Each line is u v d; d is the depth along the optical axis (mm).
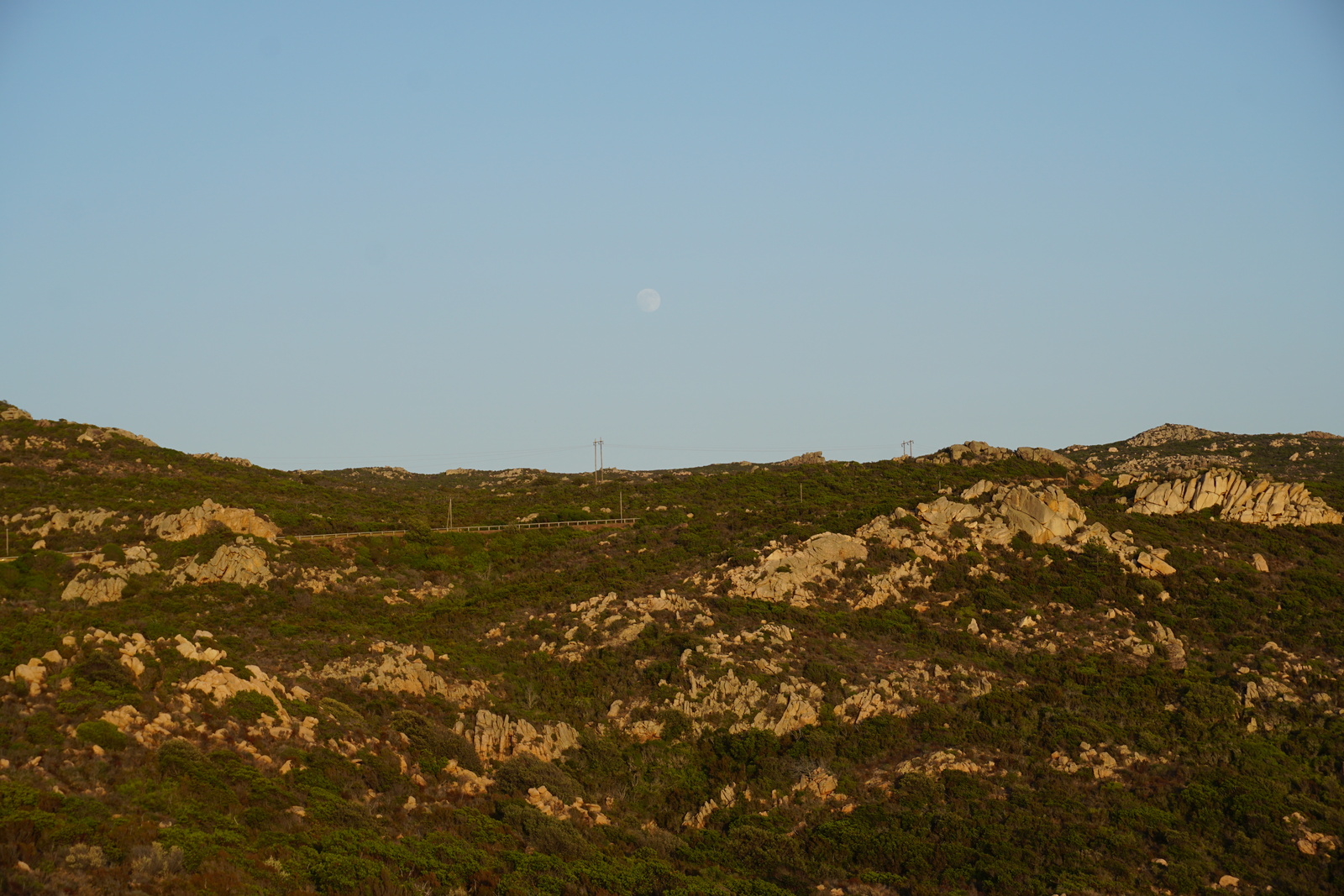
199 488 106750
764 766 57344
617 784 56062
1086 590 78250
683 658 65938
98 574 71438
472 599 84062
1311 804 53375
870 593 77562
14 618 60250
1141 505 96438
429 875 40594
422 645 68375
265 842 39281
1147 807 53125
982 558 82688
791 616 72938
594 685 65062
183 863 35250
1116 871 48156
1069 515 87312
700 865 48812
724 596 77250
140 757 42594
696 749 59344
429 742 54312
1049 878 47219
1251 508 94188
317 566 85625
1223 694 63562
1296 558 86500
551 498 130625
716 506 117812
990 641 71625
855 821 51969
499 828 47219
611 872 44719
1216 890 47125
